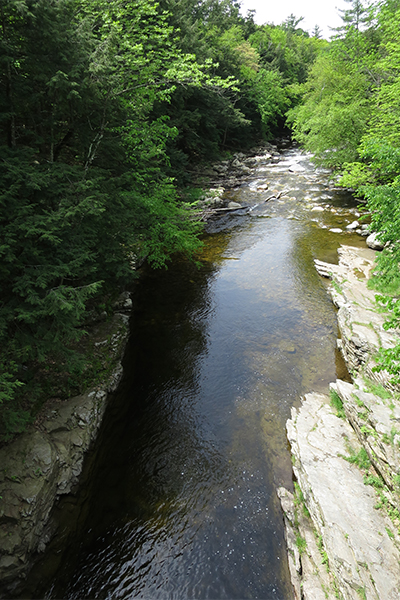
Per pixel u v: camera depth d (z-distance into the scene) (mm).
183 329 12250
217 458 7711
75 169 7812
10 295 6664
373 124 18625
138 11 10633
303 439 7520
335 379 9656
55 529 6074
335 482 6320
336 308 12883
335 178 27906
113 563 5848
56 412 7715
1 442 6480
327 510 5773
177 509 6699
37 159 9148
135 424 8633
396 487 5668
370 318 10250
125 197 9453
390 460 5938
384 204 6883
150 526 6402
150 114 20922
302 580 5332
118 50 9492
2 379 5238
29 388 7320
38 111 8148
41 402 7730
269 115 50594
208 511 6641
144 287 14938
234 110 36344
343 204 23359
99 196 7707
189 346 11406
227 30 43312
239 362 10602
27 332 6773
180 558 5910
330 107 22219
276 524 6367
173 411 9016
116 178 9305
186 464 7609
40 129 9086
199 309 13375
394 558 4969
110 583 5578
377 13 17531
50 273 6340
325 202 24125
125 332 11508
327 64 27578
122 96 11000
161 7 22594
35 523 5637
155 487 7125
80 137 9156
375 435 6547
